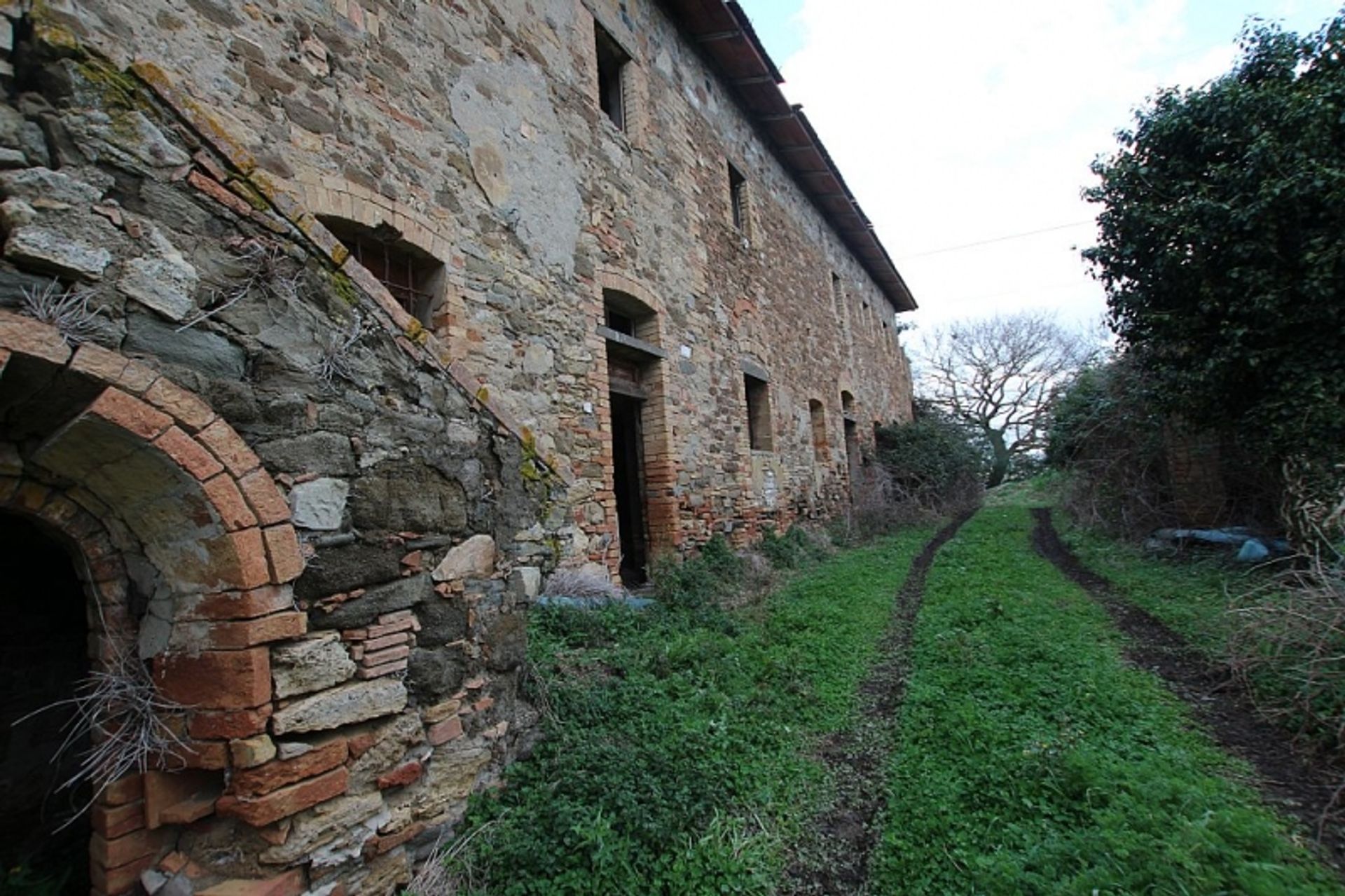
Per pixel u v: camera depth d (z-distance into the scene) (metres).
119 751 1.87
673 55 8.37
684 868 2.26
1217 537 6.78
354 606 2.10
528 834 2.31
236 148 1.93
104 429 1.62
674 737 3.03
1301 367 5.37
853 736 3.44
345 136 3.97
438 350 2.49
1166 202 6.13
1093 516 9.24
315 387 2.06
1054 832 2.32
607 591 5.25
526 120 5.50
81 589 2.67
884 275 18.92
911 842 2.43
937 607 5.75
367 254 4.29
